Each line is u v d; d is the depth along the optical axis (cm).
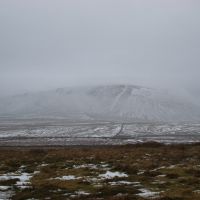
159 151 5056
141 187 2252
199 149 5250
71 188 2272
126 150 5397
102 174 2938
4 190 2259
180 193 1995
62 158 4344
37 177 2867
